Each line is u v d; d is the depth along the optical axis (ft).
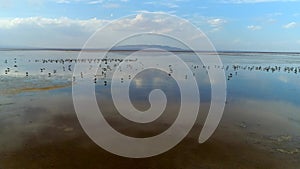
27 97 85.35
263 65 234.17
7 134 53.83
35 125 59.26
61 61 222.69
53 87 102.17
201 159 44.47
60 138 52.13
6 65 191.21
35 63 208.95
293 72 173.06
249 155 46.01
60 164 42.16
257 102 83.46
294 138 53.57
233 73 159.33
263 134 55.52
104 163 42.83
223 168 41.65
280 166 42.52
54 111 69.82
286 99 88.33
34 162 42.73
